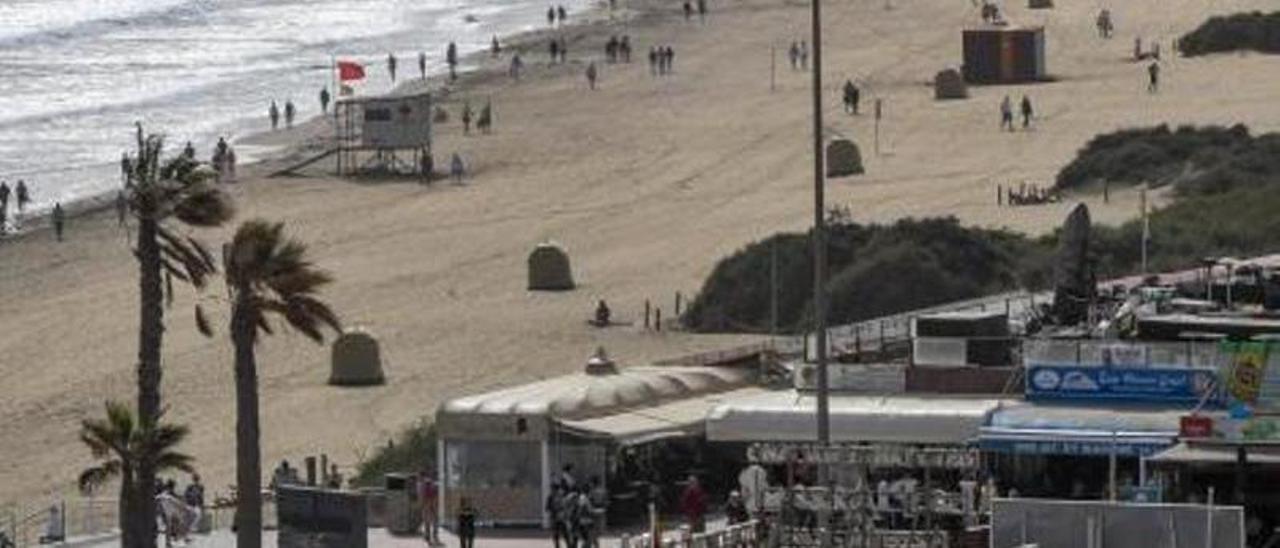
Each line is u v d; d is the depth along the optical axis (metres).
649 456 125.88
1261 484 105.69
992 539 101.44
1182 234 195.25
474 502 125.94
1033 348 119.12
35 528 151.88
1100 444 109.44
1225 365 112.69
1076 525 100.75
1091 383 117.44
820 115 113.75
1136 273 176.75
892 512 109.19
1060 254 150.50
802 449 110.56
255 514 117.62
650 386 130.25
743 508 115.00
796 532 109.19
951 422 116.19
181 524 130.38
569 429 124.75
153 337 118.69
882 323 151.25
